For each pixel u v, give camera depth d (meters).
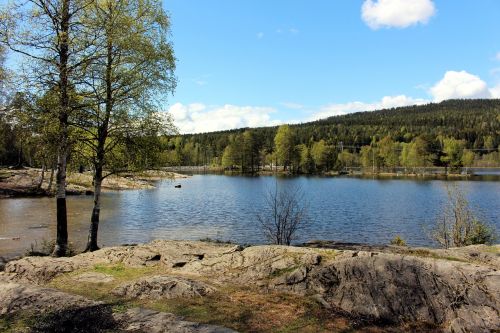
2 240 23.34
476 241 17.02
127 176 18.06
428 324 7.57
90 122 16.05
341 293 8.56
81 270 11.44
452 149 113.62
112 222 32.03
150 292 9.09
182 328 7.08
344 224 32.09
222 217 35.66
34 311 8.38
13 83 14.31
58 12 14.52
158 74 16.48
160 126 17.11
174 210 40.16
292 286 9.23
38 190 48.47
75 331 7.41
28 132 14.74
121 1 15.84
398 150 137.62
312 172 126.62
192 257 11.72
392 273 8.53
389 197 53.44
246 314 7.91
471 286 7.87
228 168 153.00
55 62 14.70
